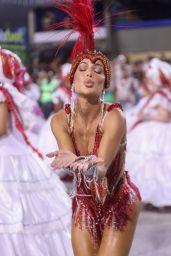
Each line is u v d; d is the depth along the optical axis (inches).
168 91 579.8
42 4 1044.5
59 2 251.9
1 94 335.0
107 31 860.0
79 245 242.1
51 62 954.1
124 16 1047.0
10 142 341.4
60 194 345.4
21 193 324.5
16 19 1058.1
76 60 240.8
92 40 249.9
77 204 245.1
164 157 565.6
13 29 1042.7
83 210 244.1
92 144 237.5
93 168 216.5
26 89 765.9
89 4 248.7
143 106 585.9
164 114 579.2
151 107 580.7
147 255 389.7
